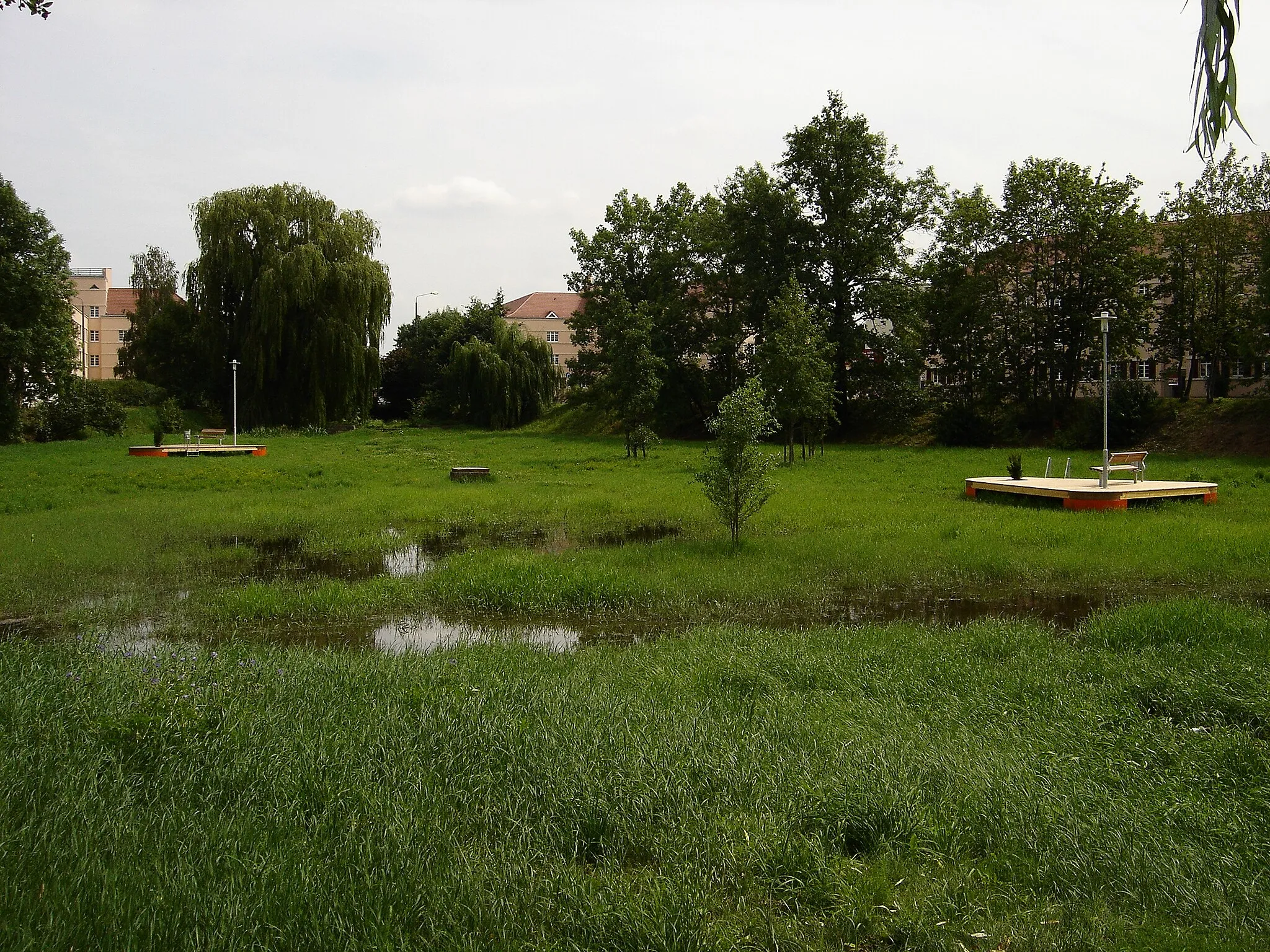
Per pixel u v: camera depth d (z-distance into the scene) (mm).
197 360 57656
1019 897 3924
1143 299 36562
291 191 51719
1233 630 8352
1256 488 21297
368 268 50812
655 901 3766
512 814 4648
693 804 4688
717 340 49875
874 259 42938
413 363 66688
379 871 4000
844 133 42531
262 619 10328
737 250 46469
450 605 10938
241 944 3439
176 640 9406
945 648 8148
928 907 3799
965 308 40125
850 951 3594
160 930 3512
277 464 31250
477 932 3574
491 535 16672
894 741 5566
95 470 27797
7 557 13328
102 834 4266
